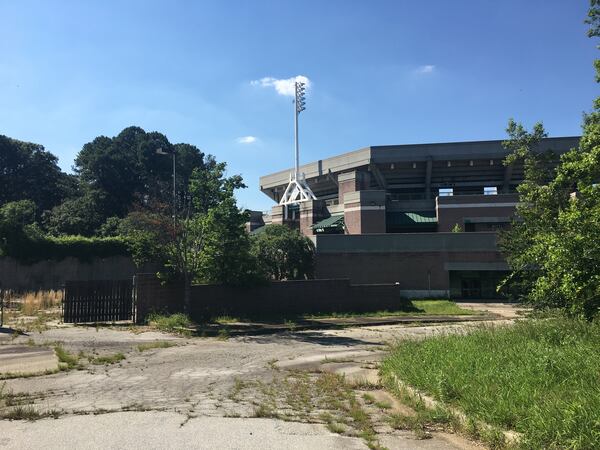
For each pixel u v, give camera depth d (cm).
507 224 5506
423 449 573
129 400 819
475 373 781
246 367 1208
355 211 5734
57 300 2766
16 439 591
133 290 2255
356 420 698
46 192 7644
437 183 7481
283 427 655
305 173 8125
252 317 2536
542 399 621
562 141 6412
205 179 2289
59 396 850
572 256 959
